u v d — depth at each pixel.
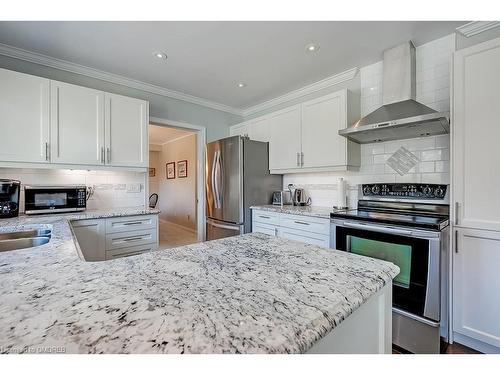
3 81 1.91
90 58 2.34
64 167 2.18
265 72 2.64
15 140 1.95
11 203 1.97
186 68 2.55
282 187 3.37
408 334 1.62
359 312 0.64
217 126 3.76
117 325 0.44
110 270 0.72
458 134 1.60
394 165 2.28
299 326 0.45
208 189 3.35
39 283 0.62
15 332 0.41
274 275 0.68
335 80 2.75
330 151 2.48
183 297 0.54
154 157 7.92
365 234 1.85
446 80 1.99
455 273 1.61
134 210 2.49
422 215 1.90
